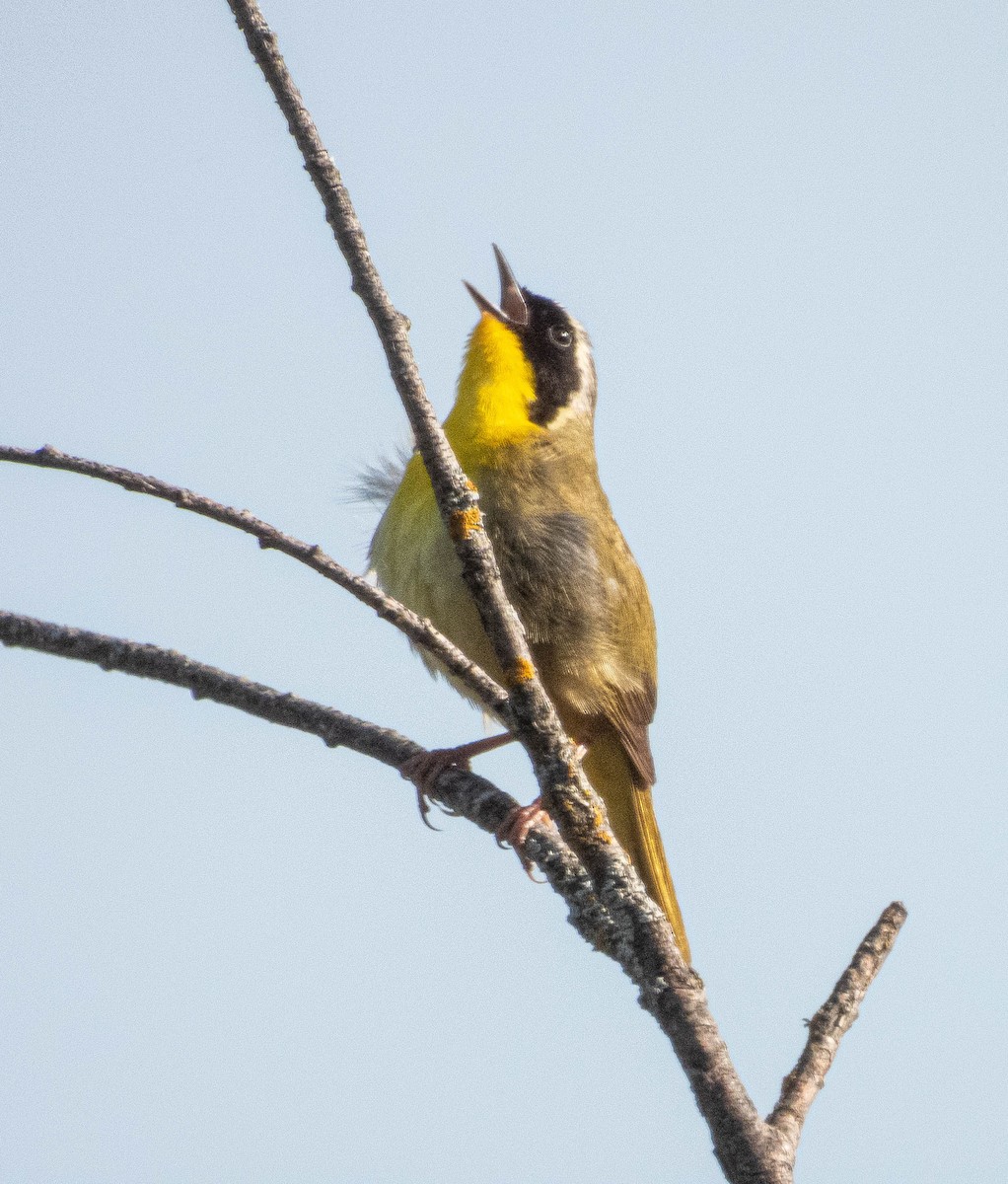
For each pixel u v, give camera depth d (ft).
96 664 27.91
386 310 22.80
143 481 23.56
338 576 23.53
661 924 21.07
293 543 23.41
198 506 23.41
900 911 21.54
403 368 22.71
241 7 22.16
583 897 22.06
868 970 20.80
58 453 23.24
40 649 27.66
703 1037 19.40
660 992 20.06
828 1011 20.35
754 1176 18.06
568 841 22.13
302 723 29.07
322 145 22.67
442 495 22.70
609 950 21.38
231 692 28.48
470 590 22.67
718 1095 18.71
